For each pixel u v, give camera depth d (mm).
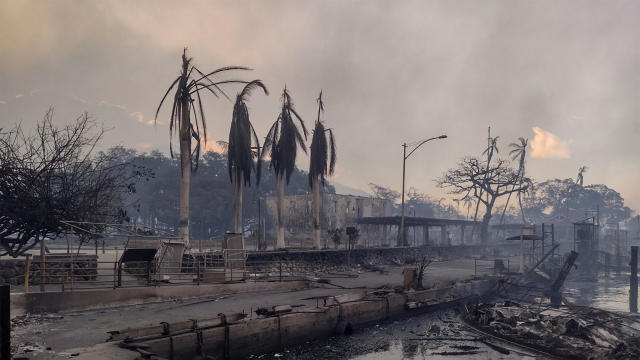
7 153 20953
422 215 141750
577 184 156750
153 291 20078
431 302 26531
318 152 43750
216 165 93438
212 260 26375
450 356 18094
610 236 109875
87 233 21812
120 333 13211
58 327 14664
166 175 84312
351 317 21375
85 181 23484
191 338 14336
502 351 18922
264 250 37750
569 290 41469
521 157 100562
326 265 37875
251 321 16484
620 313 28172
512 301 29375
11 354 11117
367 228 73750
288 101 41656
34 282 20266
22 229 21578
